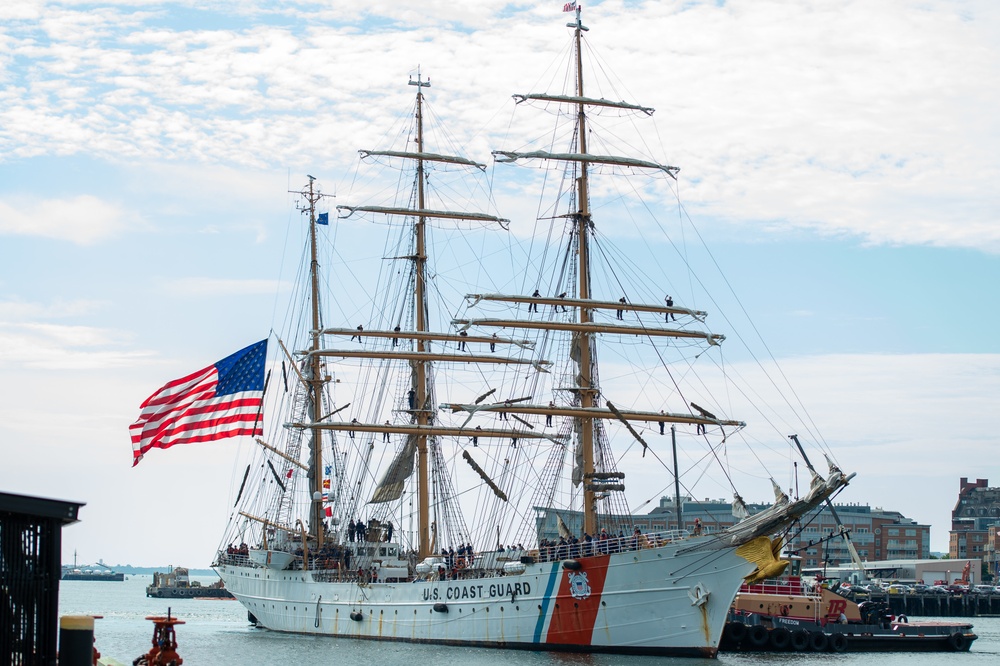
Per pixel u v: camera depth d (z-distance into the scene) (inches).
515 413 4466.0
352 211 5285.4
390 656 3912.4
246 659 3873.0
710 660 3636.8
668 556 3683.6
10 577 1769.2
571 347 4488.2
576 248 4591.5
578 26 4667.8
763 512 3599.9
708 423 4335.6
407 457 5078.7
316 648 4271.7
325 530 5388.8
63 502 1803.6
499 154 4530.0
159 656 2201.0
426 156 5319.9
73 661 1786.4
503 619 4047.7
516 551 4375.0
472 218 5344.5
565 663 3619.6
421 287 5300.2
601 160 4564.5
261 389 4421.8
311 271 5620.1
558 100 4562.0
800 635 4581.7
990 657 4579.2
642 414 4323.3
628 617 3750.0
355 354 5088.6
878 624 5044.3
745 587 5017.2
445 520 5059.1
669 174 4660.4
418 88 5418.3
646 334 4475.9
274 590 5221.5
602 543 3878.0
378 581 4670.3
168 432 4347.9
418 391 5132.9
